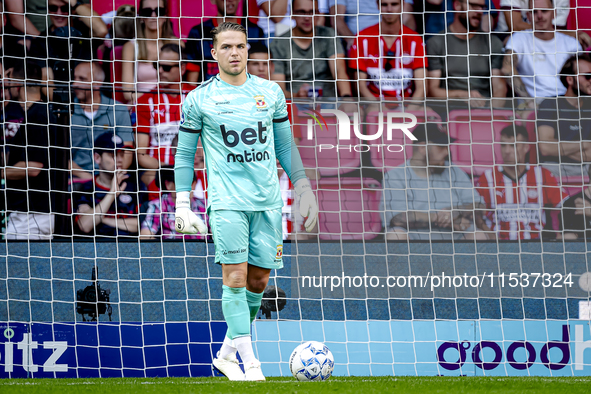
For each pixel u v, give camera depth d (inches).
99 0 909.8
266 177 405.4
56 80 893.8
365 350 649.0
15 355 624.4
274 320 679.7
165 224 867.4
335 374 612.1
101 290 768.3
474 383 370.6
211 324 691.4
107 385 375.9
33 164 872.9
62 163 879.7
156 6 912.9
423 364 630.5
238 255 398.3
